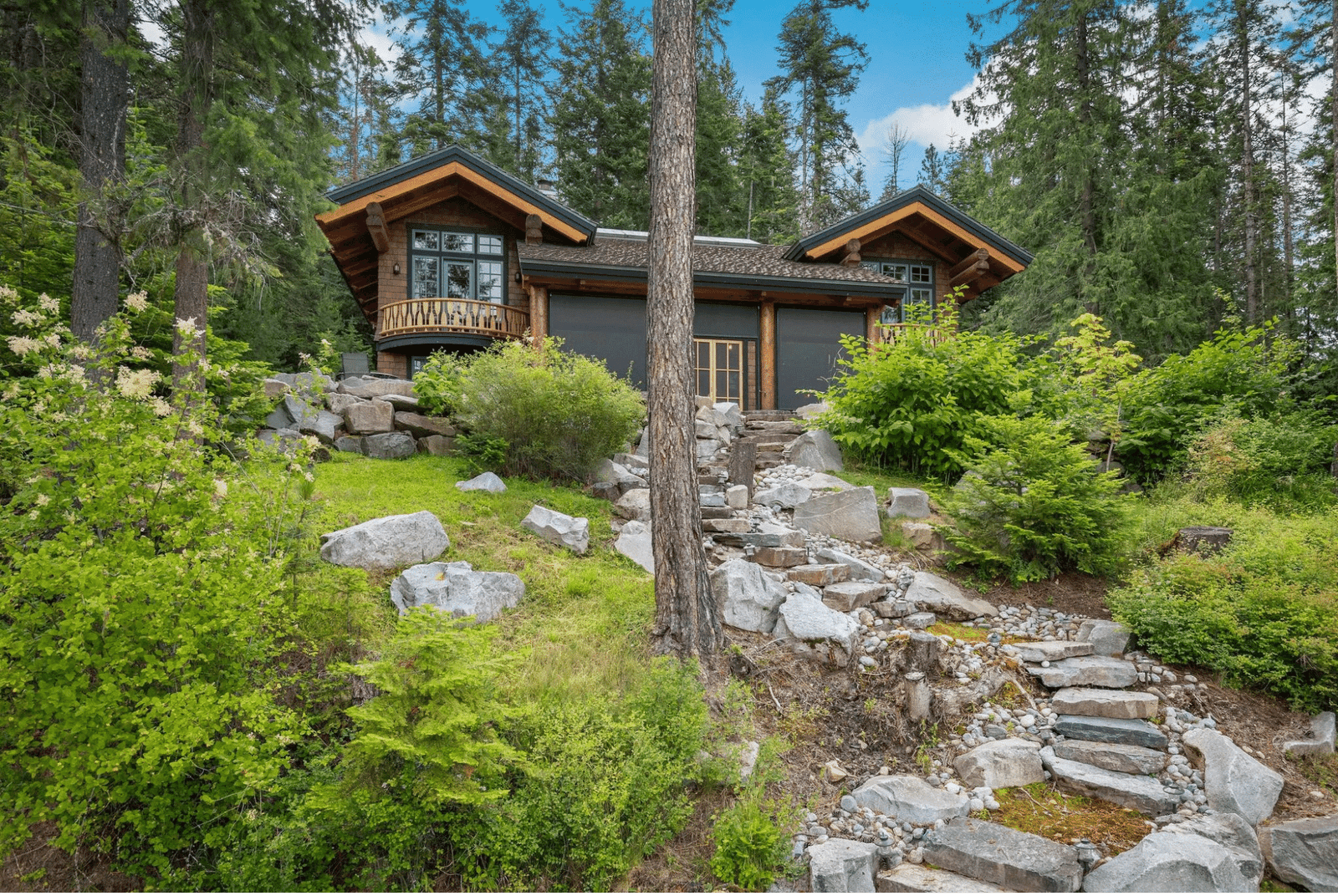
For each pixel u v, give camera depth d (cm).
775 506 915
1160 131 2141
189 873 371
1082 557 695
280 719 379
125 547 381
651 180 638
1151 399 1095
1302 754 489
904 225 1903
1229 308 2048
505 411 888
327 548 595
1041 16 2098
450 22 2922
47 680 360
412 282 1781
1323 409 1163
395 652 396
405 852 371
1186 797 454
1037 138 2128
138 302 428
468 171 1633
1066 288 2056
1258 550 614
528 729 436
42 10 753
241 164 784
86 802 349
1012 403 809
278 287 1672
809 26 3256
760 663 566
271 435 884
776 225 3192
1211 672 565
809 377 1688
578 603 616
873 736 518
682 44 639
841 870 385
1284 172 2772
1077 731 514
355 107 3116
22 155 816
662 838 407
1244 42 2397
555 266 1498
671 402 588
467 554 662
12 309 839
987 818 447
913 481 988
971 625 638
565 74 3130
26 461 409
